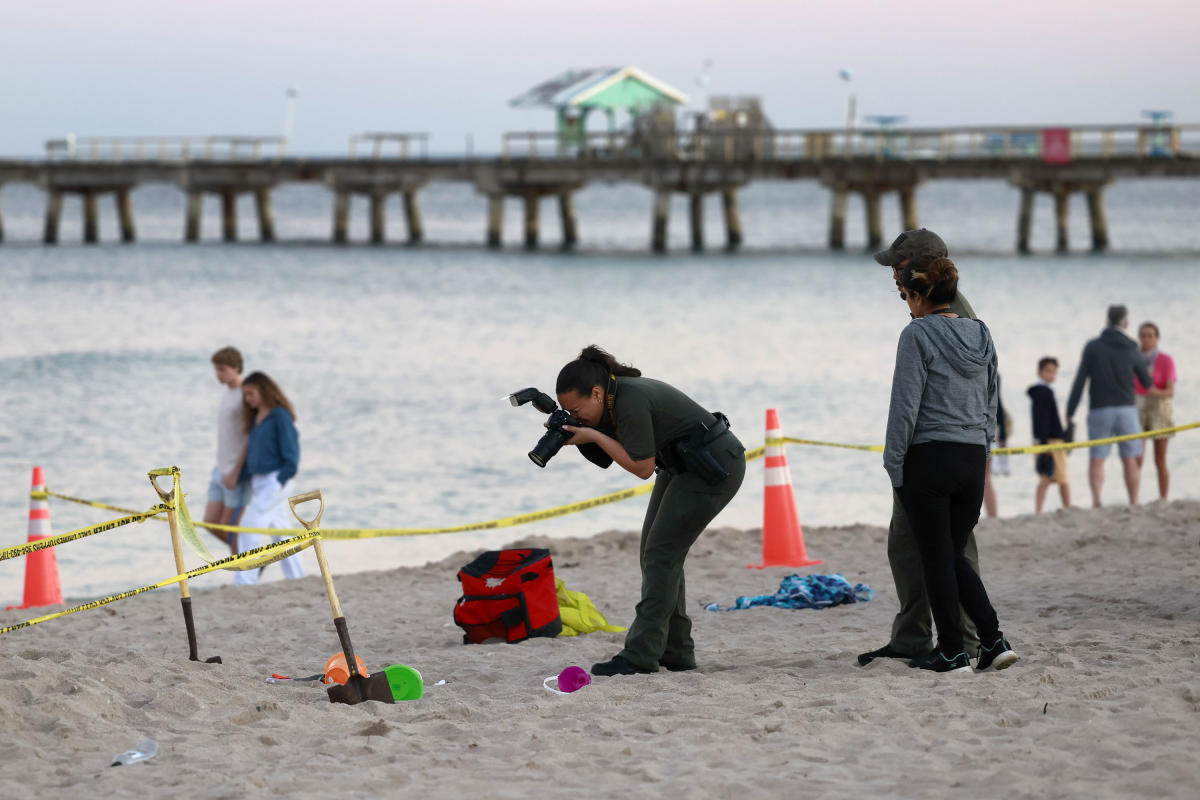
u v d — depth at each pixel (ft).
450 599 79.51
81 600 90.07
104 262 442.50
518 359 218.38
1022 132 420.77
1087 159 415.23
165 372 202.39
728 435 52.70
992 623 49.73
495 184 476.13
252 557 50.72
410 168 488.02
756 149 446.60
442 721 45.16
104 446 147.23
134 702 46.93
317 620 74.02
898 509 53.26
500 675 56.34
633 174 453.58
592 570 86.89
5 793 36.96
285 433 88.48
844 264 427.33
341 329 261.24
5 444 147.33
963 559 50.29
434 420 165.27
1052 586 72.90
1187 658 51.21
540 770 38.70
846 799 35.24
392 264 438.40
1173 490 124.77
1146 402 111.04
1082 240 567.18
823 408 166.91
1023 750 38.37
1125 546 84.28
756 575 82.89
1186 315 257.34
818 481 130.62
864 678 50.34
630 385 51.03
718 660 58.23
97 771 39.06
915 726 42.06
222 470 90.94
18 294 329.11
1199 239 566.77
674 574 53.67
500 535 111.65
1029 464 140.05
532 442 152.05
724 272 400.06
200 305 307.78
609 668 53.88
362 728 44.04
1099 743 38.78
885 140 435.94
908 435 47.52
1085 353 107.34
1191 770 35.68
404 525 116.16
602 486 130.82
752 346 227.81
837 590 72.59
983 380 48.29
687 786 36.35
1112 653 52.54
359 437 154.20
